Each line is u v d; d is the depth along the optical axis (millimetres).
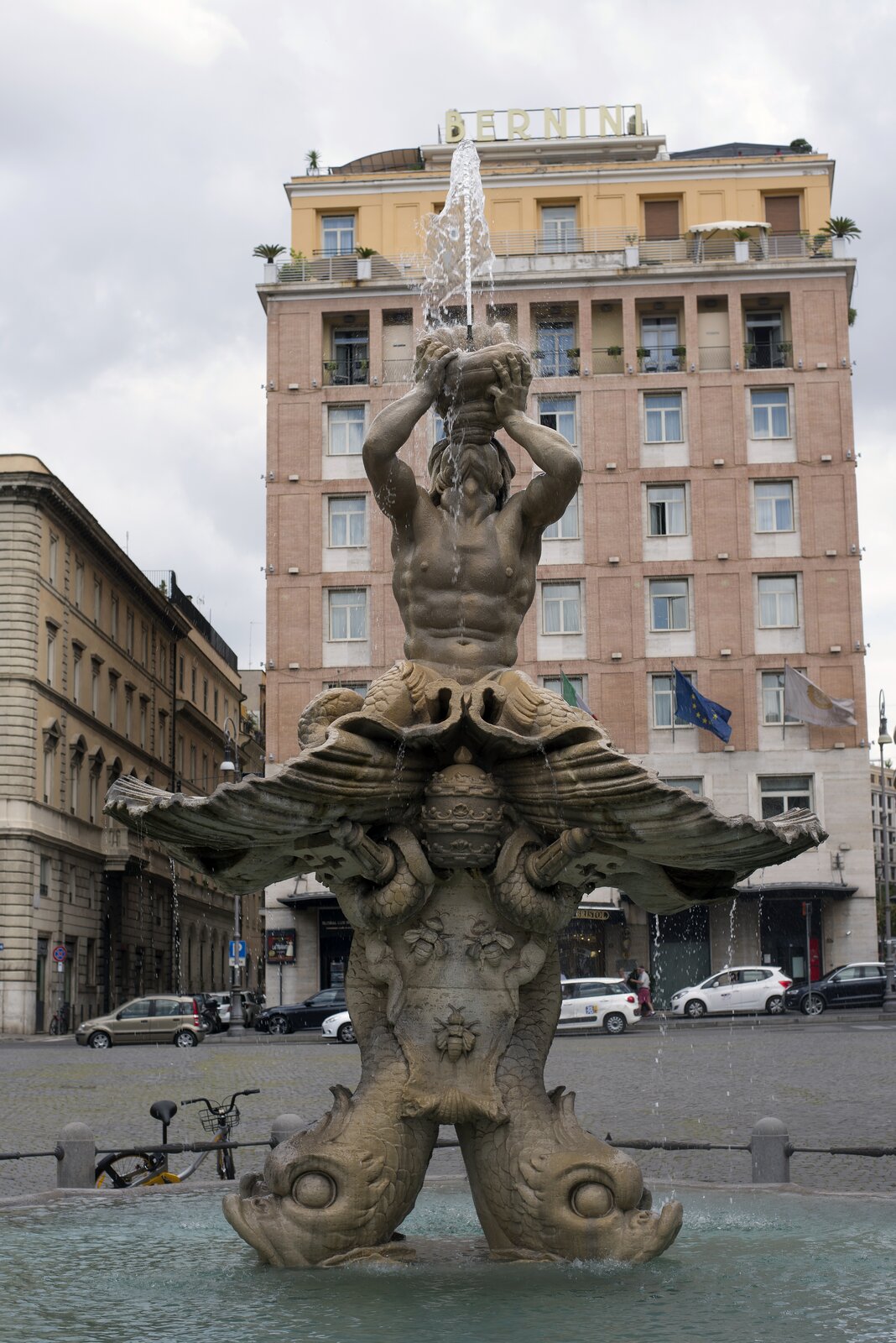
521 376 7453
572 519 50000
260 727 107625
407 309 51281
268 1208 6785
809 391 50250
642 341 51594
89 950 57875
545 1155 6805
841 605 49062
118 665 65000
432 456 7703
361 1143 6805
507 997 7027
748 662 48938
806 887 46875
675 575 49531
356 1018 7176
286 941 49750
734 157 55781
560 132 56281
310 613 49969
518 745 6820
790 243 51375
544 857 6898
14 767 50875
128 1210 9289
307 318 51562
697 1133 15812
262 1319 5910
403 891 6941
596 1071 23953
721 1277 6719
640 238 52812
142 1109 20000
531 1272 6605
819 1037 31734
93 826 59156
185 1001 39906
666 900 7312
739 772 48531
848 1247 7516
